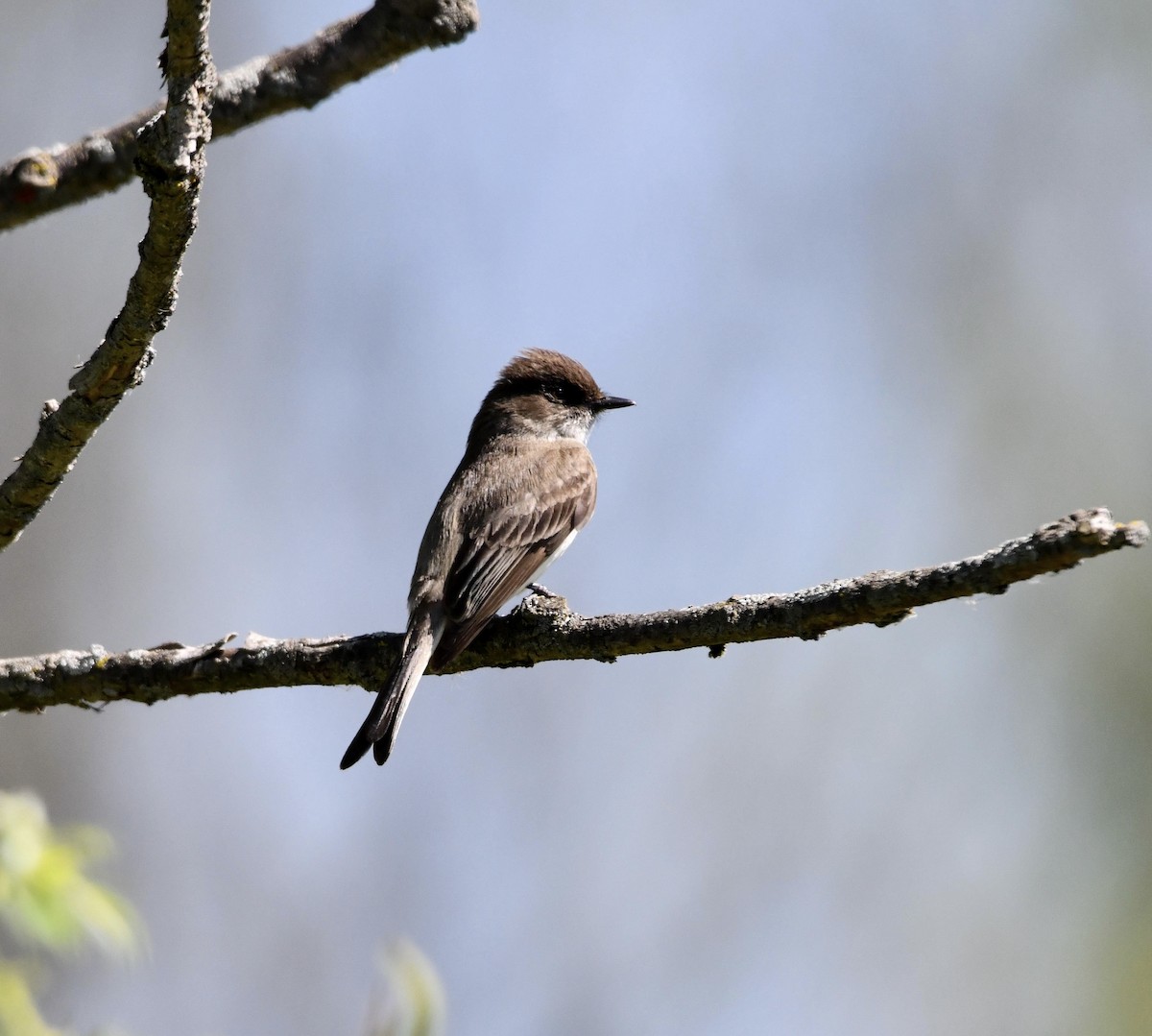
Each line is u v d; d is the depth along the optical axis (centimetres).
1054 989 1839
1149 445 2088
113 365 734
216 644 896
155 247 680
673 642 821
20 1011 784
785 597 763
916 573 715
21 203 881
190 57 630
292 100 893
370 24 884
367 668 927
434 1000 714
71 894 826
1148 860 1877
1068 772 1945
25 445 2025
